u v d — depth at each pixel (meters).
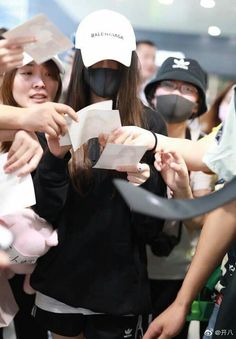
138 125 1.49
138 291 1.49
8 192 1.36
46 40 1.17
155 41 3.87
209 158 1.28
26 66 1.61
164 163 1.45
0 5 3.35
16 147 1.35
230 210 1.26
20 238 1.42
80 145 1.33
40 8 3.44
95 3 3.55
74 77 1.50
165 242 1.67
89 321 1.54
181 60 2.03
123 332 1.53
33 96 1.62
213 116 2.75
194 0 3.73
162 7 3.76
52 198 1.41
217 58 3.85
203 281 1.32
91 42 1.41
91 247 1.48
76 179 1.47
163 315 1.34
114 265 1.48
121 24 1.45
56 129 1.28
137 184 1.38
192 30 3.82
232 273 1.28
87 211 1.48
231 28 3.82
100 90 1.44
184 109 1.96
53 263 1.50
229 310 1.22
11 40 1.17
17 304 1.70
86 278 1.48
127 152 1.29
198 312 1.51
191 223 1.67
